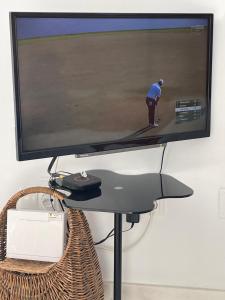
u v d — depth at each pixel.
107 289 2.53
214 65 2.33
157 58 2.12
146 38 2.08
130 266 2.57
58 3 2.30
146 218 2.51
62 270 2.11
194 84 2.22
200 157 2.44
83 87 2.01
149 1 2.30
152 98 2.15
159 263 2.56
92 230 2.54
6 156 2.46
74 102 2.01
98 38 1.99
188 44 2.17
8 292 2.16
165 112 2.19
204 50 2.20
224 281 2.54
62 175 2.26
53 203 2.44
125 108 2.11
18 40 1.84
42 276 2.12
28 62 1.88
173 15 2.11
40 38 1.88
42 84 1.93
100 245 2.55
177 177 2.46
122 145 2.14
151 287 2.55
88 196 2.02
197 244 2.52
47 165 2.46
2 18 2.32
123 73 2.07
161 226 2.51
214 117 2.38
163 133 2.21
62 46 1.93
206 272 2.54
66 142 2.03
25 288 2.13
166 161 2.45
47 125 1.97
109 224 2.52
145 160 2.45
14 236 2.23
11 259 2.25
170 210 2.49
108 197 2.00
